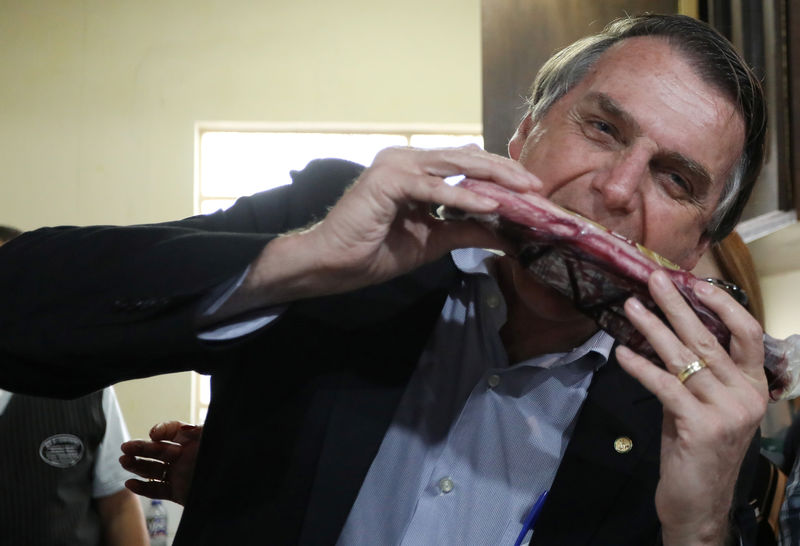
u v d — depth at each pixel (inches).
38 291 34.2
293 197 42.8
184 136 269.7
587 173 36.5
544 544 36.5
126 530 84.6
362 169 43.8
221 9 274.2
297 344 40.3
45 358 33.4
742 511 39.8
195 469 41.4
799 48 71.3
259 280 32.6
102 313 33.1
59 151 267.7
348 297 40.8
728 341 31.9
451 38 274.5
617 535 36.7
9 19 270.4
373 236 31.3
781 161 72.6
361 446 37.9
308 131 275.3
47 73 269.7
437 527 38.1
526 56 81.9
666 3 80.3
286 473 38.0
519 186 30.9
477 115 271.7
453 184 32.2
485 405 39.5
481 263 41.0
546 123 39.3
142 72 271.1
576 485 37.4
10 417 80.8
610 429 38.5
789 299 96.1
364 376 39.4
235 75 272.1
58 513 80.4
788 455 62.9
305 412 38.9
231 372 41.4
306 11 274.7
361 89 272.4
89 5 272.7
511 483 38.6
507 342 40.9
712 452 30.6
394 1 275.4
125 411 253.4
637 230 36.7
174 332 32.5
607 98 36.5
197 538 38.8
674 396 30.6
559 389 39.4
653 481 37.8
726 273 56.6
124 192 267.3
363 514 38.4
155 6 273.6
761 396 31.1
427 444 39.3
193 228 39.0
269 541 37.0
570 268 31.9
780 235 80.1
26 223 264.8
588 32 80.7
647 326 30.7
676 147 35.9
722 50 37.8
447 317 41.3
